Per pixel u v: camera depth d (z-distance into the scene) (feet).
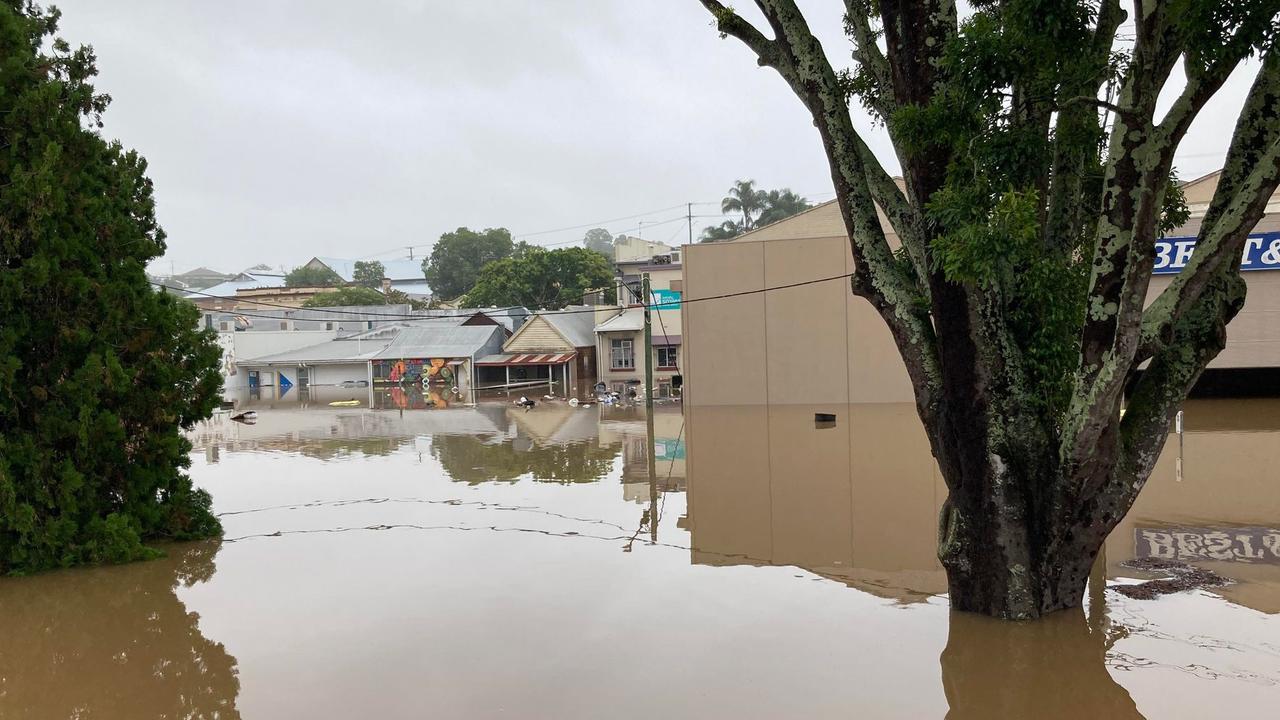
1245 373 84.07
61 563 34.40
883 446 61.93
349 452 69.00
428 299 240.94
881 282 26.17
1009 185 20.40
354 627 26.02
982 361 23.73
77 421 35.14
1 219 33.30
